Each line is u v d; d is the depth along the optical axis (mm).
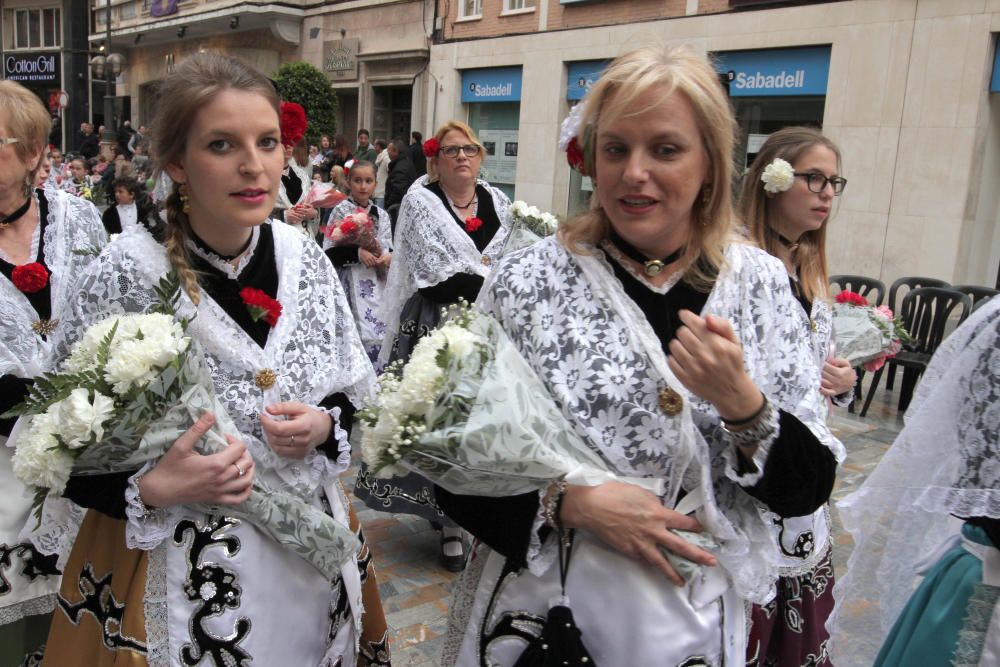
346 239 5191
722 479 1583
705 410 1535
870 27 9180
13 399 2018
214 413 1627
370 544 3789
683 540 1466
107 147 15945
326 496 1900
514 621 1570
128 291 1712
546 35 13281
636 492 1467
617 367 1519
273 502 1699
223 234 1779
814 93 9953
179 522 1639
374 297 5340
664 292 1599
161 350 1477
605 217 1627
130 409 1472
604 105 1536
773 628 2086
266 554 1702
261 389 1759
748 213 2547
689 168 1488
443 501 1638
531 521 1497
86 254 2141
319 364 1868
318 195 5781
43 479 1483
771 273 1640
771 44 10203
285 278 1858
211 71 1654
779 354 1601
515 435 1402
